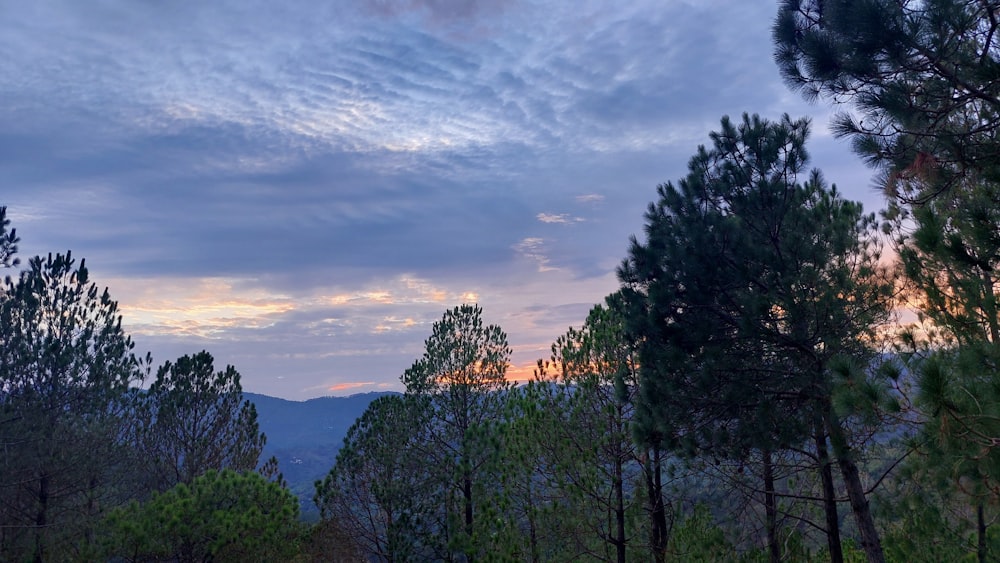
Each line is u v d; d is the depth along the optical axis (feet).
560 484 48.88
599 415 49.26
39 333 58.75
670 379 39.32
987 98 23.53
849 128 27.40
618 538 48.29
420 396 69.15
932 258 27.32
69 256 61.57
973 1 22.36
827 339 35.09
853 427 36.11
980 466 21.79
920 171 25.43
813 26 27.12
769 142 39.24
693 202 41.55
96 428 60.18
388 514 63.10
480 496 59.00
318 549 63.57
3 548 53.42
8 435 53.31
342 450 67.26
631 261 42.91
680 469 46.34
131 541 50.44
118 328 63.67
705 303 39.19
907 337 29.76
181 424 76.54
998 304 24.88
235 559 54.13
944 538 35.12
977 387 20.76
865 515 35.81
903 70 24.30
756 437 36.11
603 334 49.80
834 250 36.78
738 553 43.09
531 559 50.75
